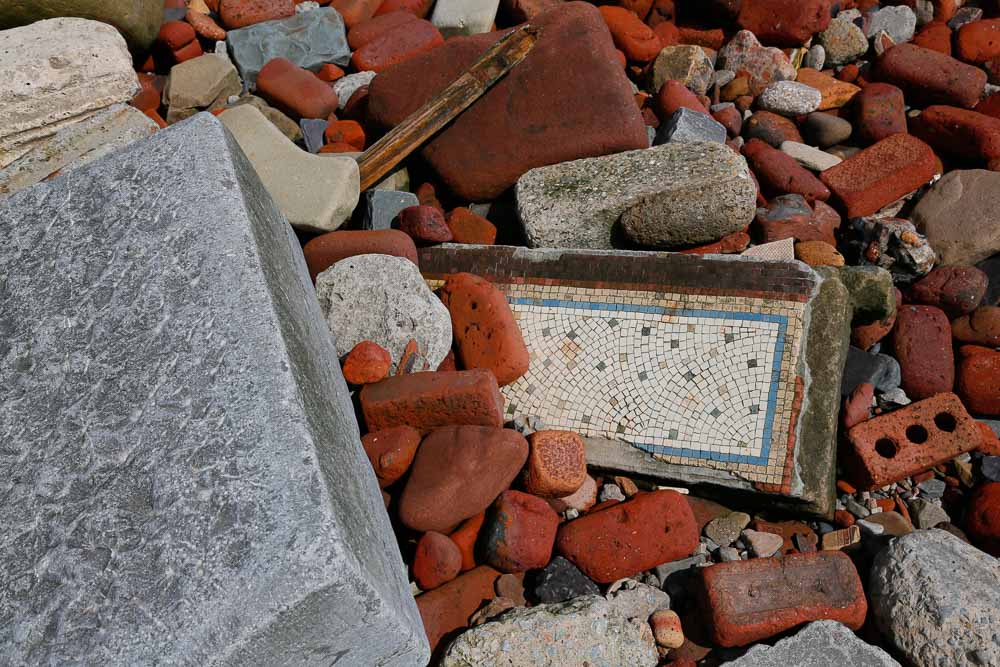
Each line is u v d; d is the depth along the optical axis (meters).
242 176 1.53
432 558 1.52
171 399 1.33
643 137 1.91
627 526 1.55
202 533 1.24
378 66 2.18
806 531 1.63
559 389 1.70
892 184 2.01
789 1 2.25
